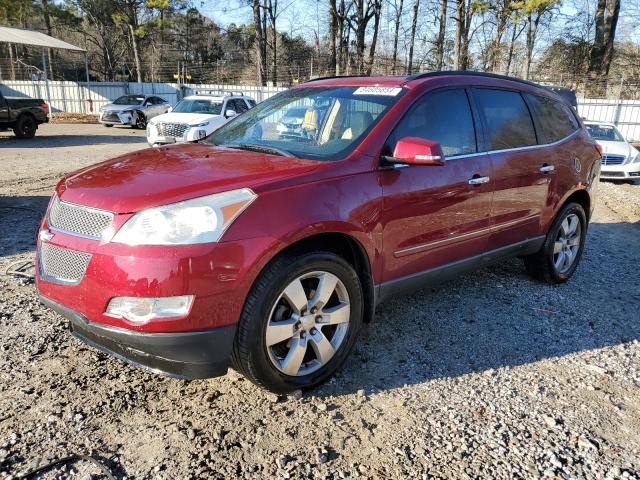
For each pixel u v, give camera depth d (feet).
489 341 13.33
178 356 9.06
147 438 9.16
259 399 10.40
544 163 15.60
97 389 10.50
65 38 181.57
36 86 112.98
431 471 8.67
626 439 9.73
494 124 14.38
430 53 116.26
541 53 118.21
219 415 9.86
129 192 9.41
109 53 165.48
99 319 9.04
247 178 9.85
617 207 33.65
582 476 8.71
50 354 11.70
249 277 9.21
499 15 104.99
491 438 9.55
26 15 138.21
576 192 17.33
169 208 8.95
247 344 9.43
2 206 25.63
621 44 121.70
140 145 60.34
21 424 9.36
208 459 8.70
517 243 15.42
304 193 9.98
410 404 10.48
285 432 9.45
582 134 17.90
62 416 9.62
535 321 14.64
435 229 12.55
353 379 11.30
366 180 10.98
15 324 12.96
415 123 12.36
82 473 8.28
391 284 11.98
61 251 9.59
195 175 10.02
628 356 12.94
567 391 11.25
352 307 10.98
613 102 88.28
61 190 10.50
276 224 9.45
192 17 164.55
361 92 13.08
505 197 14.35
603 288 17.67
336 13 110.93
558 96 17.70
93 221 9.34
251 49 168.96
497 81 15.10
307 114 13.10
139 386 10.69
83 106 113.29
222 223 9.00
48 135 69.92
